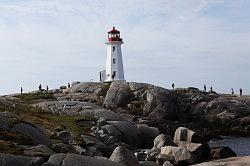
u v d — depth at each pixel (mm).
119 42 92188
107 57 93500
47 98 64688
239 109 68938
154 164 23562
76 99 64750
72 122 40500
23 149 19750
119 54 92688
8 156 17062
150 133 43312
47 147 21281
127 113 60875
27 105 48094
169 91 64500
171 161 29625
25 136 22219
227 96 79438
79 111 46750
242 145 53656
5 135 21375
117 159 21641
